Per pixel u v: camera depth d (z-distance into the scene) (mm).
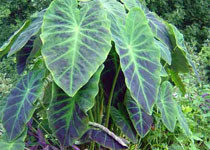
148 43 1810
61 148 1746
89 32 1690
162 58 1920
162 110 2016
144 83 1718
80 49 1644
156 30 2025
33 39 2041
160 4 7695
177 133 2289
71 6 1769
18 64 2029
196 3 7973
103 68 1752
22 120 1742
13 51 1776
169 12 7891
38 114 2047
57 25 1698
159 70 1767
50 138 1954
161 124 2223
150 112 1676
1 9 7637
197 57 4234
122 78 1920
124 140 1904
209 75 4531
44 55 1624
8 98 1839
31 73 1880
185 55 2092
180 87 2363
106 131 1810
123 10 1941
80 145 1930
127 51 1743
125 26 1814
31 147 1832
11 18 8094
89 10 1756
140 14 1842
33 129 1908
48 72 1854
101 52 1643
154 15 2186
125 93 1934
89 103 1665
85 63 1613
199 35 7758
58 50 1637
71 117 1711
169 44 2076
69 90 1550
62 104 1723
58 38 1664
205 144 2553
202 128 2578
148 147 2207
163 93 2064
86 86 1686
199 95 2895
